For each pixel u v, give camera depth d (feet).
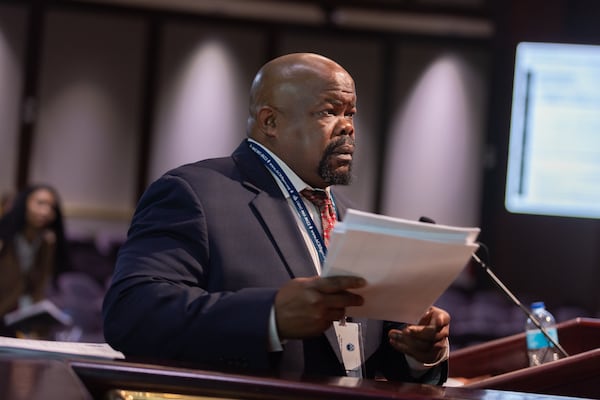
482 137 76.23
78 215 74.79
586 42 60.95
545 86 61.67
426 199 76.33
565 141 61.67
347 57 76.84
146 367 9.95
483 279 69.21
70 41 75.46
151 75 75.92
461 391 11.36
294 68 15.60
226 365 12.34
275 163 15.44
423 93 76.59
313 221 15.35
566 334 18.76
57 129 75.15
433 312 13.99
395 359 15.43
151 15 75.92
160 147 75.97
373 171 76.59
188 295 12.75
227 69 76.48
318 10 75.72
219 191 14.66
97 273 65.98
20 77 75.05
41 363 9.58
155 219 14.20
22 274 36.94
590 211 61.52
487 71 76.28
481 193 75.87
